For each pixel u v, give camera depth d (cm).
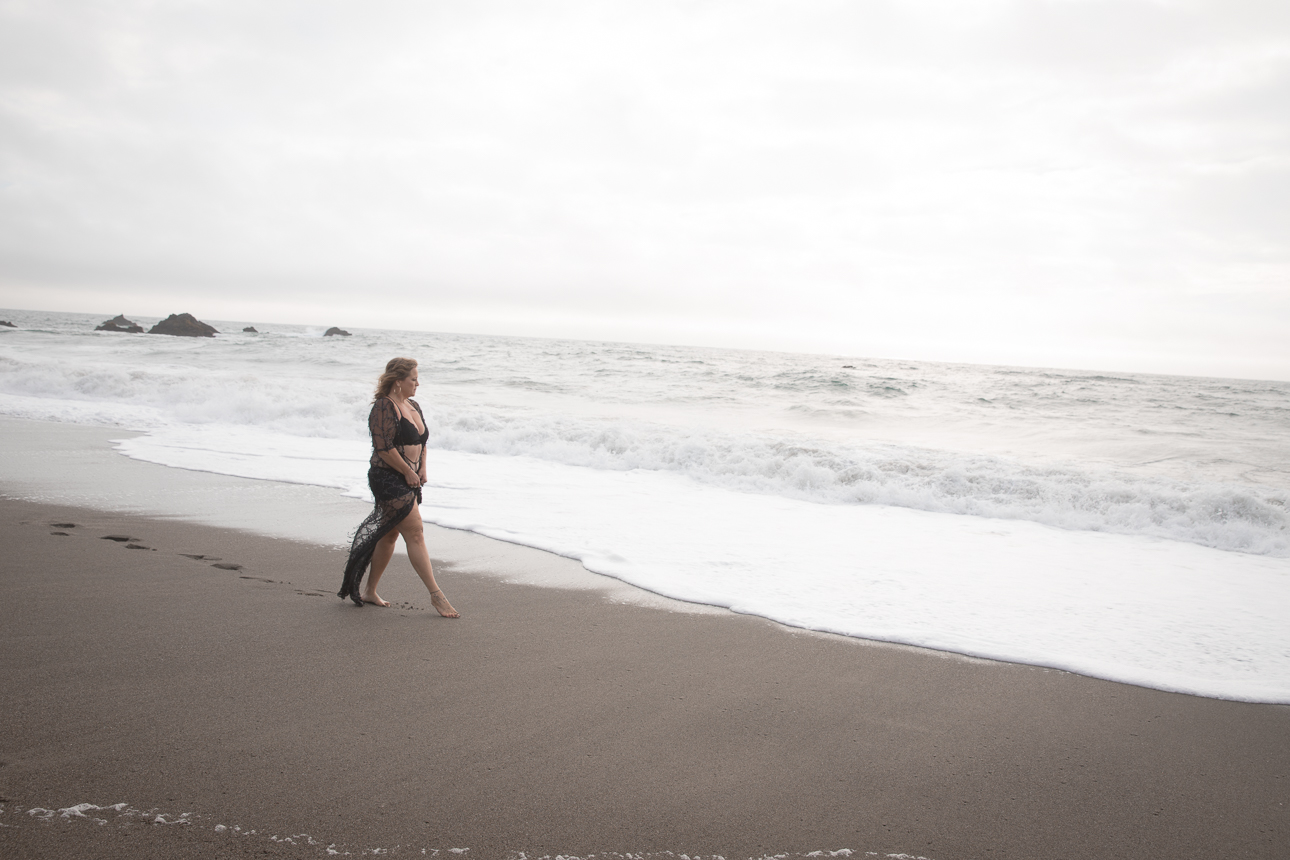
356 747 294
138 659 371
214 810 242
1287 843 266
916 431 1834
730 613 518
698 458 1172
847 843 251
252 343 4091
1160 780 310
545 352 4775
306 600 496
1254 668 452
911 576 646
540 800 265
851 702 375
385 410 478
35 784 250
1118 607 579
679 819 259
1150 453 1498
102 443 1177
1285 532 852
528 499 924
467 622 474
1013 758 324
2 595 461
